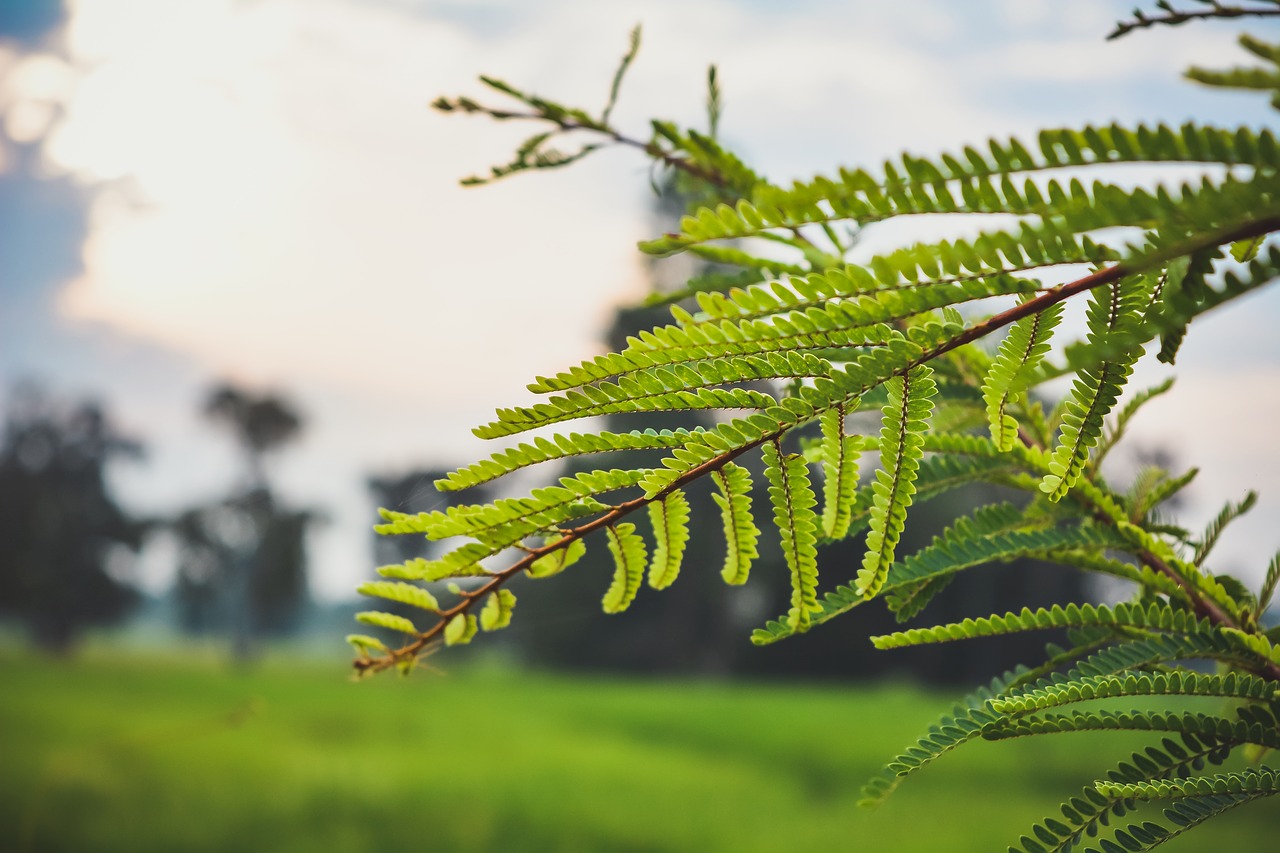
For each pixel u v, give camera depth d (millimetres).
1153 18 422
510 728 20656
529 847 12031
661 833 12336
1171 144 369
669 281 13305
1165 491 633
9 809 13289
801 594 490
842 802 13656
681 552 493
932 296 419
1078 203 378
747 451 471
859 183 381
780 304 424
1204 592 563
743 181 676
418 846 12211
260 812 13750
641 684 30094
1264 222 371
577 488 479
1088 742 15477
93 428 40281
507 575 493
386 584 499
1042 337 443
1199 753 486
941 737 516
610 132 675
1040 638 23656
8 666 34156
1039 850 479
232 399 42062
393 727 20766
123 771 16000
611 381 451
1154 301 430
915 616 589
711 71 705
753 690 27656
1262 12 411
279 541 41844
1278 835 9602
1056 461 461
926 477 596
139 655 41094
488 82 661
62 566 38281
